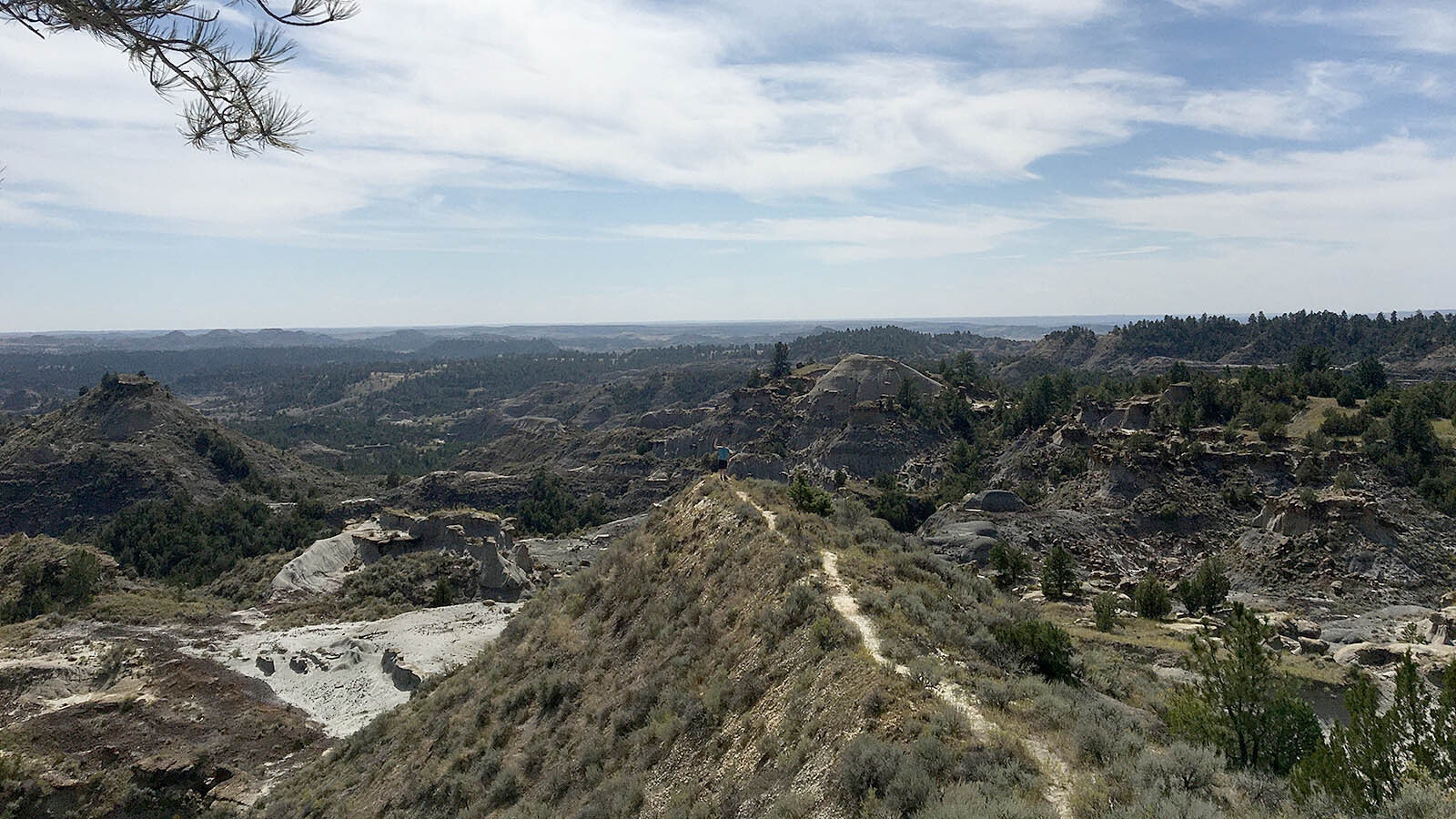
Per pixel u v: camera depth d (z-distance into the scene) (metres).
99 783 33.88
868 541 27.19
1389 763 12.09
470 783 21.47
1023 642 18.09
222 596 69.75
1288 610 55.59
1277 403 97.75
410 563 71.38
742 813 13.45
